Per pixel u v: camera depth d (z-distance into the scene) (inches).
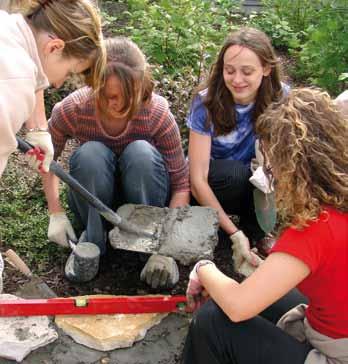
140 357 92.2
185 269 111.1
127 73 87.3
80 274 102.5
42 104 94.0
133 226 98.0
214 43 163.9
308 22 201.5
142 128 101.6
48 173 101.2
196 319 77.5
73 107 99.8
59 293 103.6
